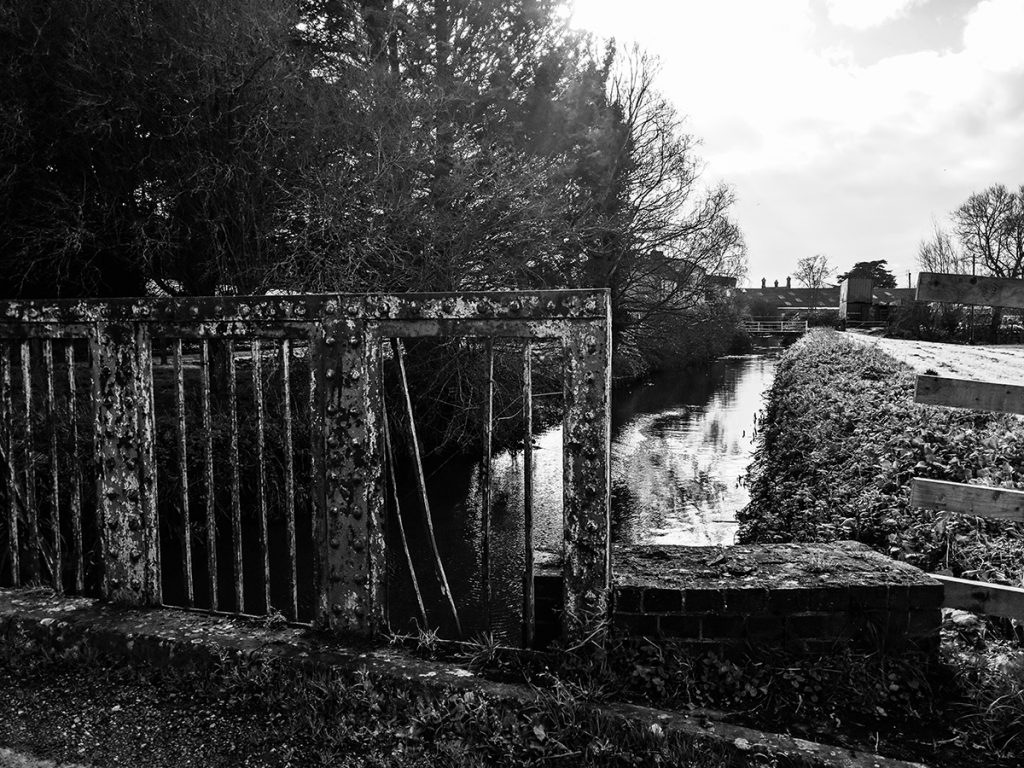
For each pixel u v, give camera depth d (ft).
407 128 31.42
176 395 8.46
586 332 6.99
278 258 30.68
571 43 50.85
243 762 6.27
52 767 6.21
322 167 30.63
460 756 6.23
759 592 7.51
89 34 27.27
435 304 7.27
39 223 28.50
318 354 7.63
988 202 150.51
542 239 36.86
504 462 40.75
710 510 32.01
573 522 7.20
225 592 20.21
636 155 63.67
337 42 37.76
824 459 26.58
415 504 32.07
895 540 15.44
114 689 7.47
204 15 27.94
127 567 8.56
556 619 7.62
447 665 7.29
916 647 7.63
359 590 7.72
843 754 6.14
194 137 29.04
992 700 7.09
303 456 27.45
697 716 6.63
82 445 19.63
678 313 69.77
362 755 6.37
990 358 62.64
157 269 31.27
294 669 7.30
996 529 14.69
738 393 86.33
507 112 45.01
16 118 25.67
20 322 8.75
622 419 63.57
